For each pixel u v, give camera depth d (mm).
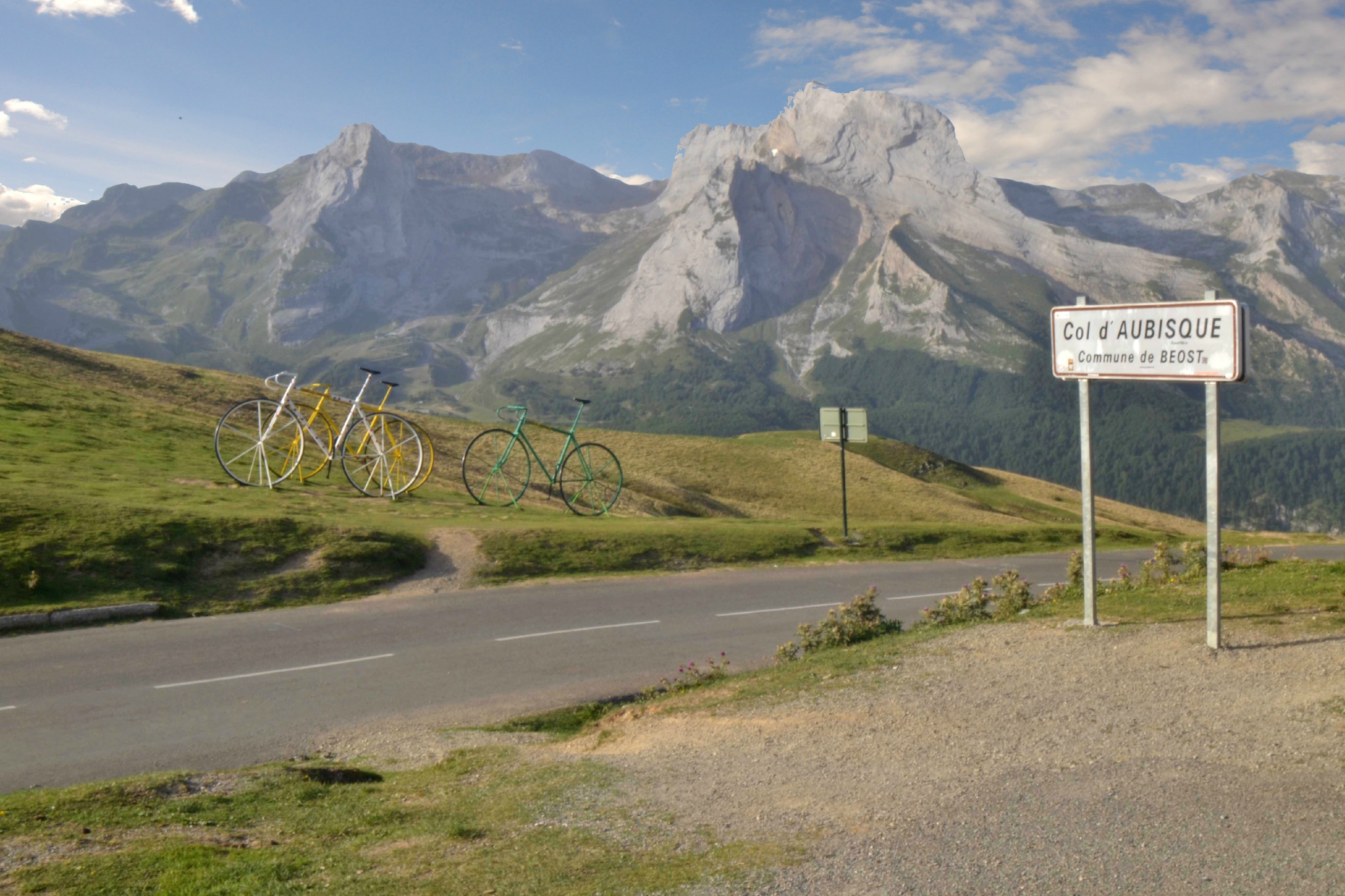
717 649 15281
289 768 8852
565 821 6312
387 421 31562
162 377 53406
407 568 21031
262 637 15406
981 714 7727
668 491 56375
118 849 6156
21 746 10164
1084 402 10523
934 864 4820
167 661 13797
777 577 23531
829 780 6582
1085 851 4805
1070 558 15484
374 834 6398
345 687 12742
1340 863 4359
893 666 9766
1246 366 8477
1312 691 7230
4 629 15016
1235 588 11977
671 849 5488
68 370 48344
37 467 26188
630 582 21641
